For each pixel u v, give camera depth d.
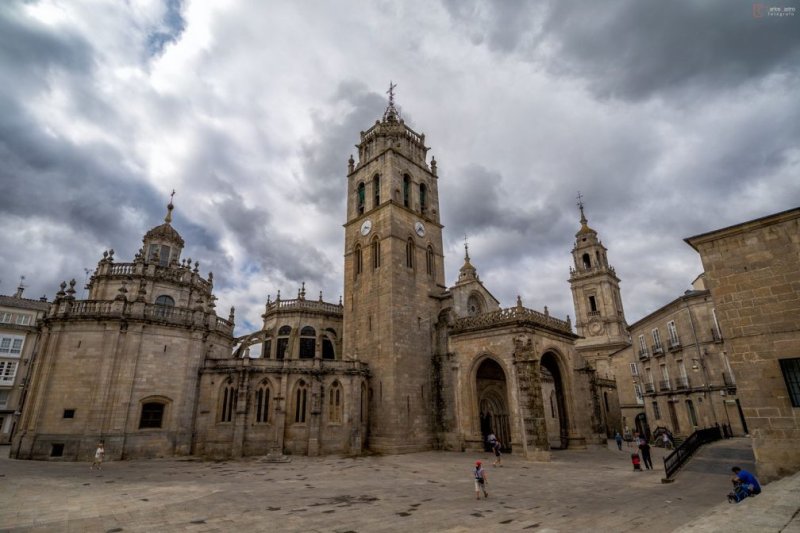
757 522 10.63
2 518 16.55
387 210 51.75
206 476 28.20
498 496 21.08
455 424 45.22
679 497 19.45
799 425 19.11
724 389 41.81
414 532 14.88
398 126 59.69
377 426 44.78
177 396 40.59
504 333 42.38
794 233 20.61
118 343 38.56
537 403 36.84
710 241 22.78
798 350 19.66
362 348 49.75
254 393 41.56
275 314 61.72
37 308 71.12
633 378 67.81
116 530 15.22
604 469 30.28
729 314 21.64
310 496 21.44
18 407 63.62
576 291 88.12
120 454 36.16
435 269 56.03
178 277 52.25
